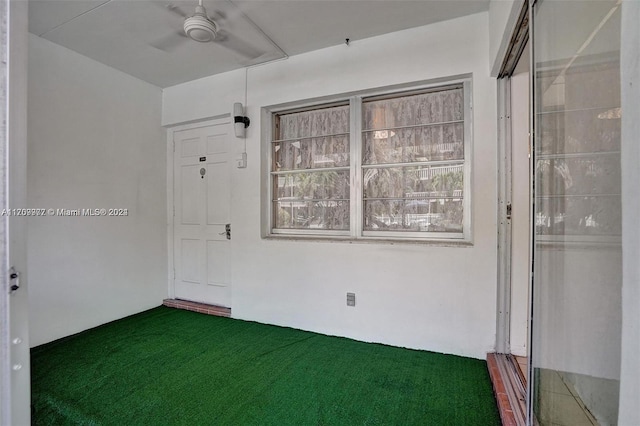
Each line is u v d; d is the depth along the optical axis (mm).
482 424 1599
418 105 2621
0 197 888
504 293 2227
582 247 944
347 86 2691
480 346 2293
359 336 2652
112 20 2357
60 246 2729
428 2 2170
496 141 2236
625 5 657
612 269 769
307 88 2852
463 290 2328
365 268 2629
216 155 3480
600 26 840
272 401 1802
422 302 2445
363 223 2787
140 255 3428
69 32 2514
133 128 3352
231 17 2332
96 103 2996
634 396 611
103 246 3068
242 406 1758
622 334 660
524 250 2186
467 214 2432
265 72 3045
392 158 2693
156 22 2396
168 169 3727
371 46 2605
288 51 2828
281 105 3031
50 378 2055
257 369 2158
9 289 903
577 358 975
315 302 2824
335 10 2254
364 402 1786
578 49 980
